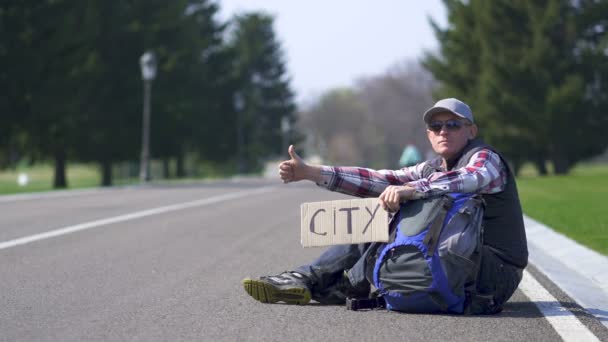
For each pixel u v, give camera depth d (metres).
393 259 8.62
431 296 8.55
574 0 65.31
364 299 9.12
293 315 8.89
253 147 134.62
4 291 10.64
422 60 77.25
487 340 7.70
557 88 63.50
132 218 22.89
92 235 18.05
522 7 65.81
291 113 158.75
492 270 8.77
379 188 9.27
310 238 8.98
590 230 19.48
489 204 8.95
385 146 178.50
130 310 9.29
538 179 58.72
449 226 8.43
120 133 78.88
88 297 10.20
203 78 100.00
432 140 9.15
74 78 66.25
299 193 39.09
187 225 20.77
